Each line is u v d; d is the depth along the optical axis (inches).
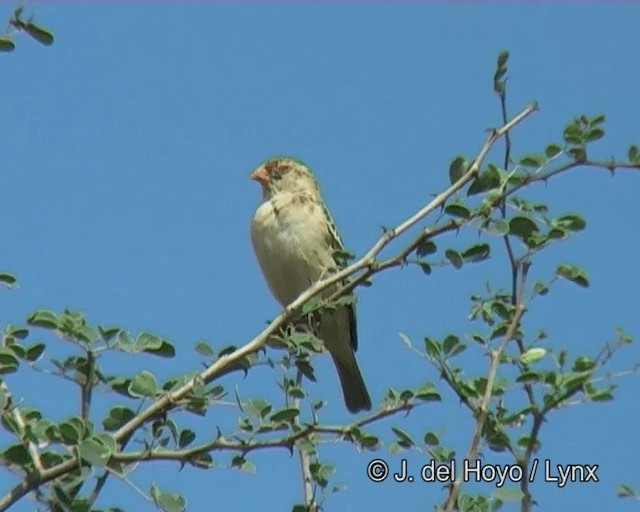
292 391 343.3
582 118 346.6
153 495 299.4
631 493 323.0
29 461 292.7
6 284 335.0
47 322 317.1
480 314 346.3
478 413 317.1
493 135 340.8
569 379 328.2
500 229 336.5
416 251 344.8
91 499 302.8
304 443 328.8
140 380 320.8
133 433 318.0
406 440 339.0
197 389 319.9
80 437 295.4
